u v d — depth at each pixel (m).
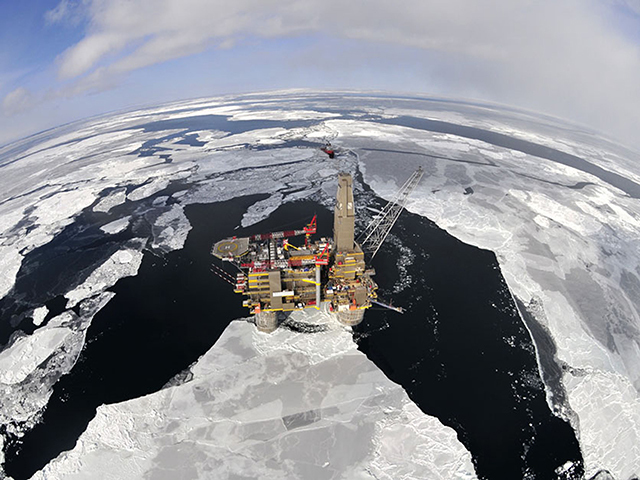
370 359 57.59
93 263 85.25
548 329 63.47
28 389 54.56
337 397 51.41
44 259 88.44
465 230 93.75
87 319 67.56
